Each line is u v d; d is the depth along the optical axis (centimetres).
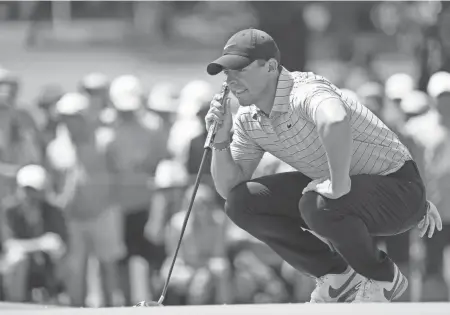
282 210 1694
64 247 2923
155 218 2912
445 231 2861
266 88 1588
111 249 2938
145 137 2995
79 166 2948
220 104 1675
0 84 3091
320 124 1518
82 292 2930
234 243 2858
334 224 1595
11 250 2878
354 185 1597
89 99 3120
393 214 1619
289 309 1384
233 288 2850
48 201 2919
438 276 2867
